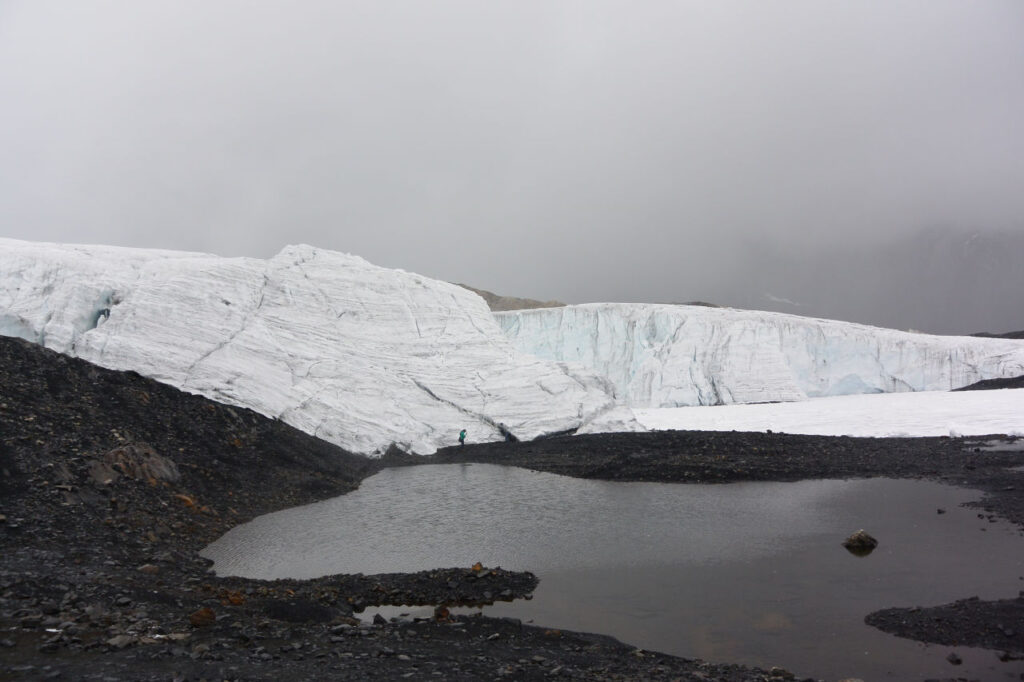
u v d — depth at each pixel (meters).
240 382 31.38
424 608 12.85
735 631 11.36
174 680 7.69
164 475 19.83
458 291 48.22
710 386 74.06
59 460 17.56
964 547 15.88
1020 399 53.44
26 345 23.11
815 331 78.94
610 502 22.61
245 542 17.41
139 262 38.75
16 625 9.20
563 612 12.48
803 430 41.59
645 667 9.54
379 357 40.25
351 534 18.50
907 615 11.70
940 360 75.81
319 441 30.62
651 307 83.38
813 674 9.59
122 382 24.17
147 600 11.23
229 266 39.47
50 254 35.56
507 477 28.03
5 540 13.20
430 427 37.41
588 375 43.69
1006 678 9.30
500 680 8.66
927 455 29.14
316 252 45.78
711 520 19.66
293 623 11.17
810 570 14.64
